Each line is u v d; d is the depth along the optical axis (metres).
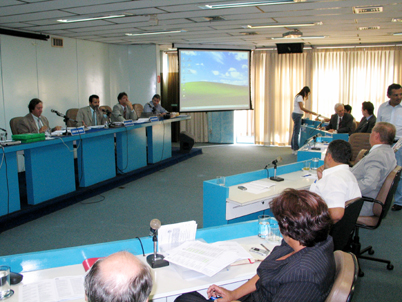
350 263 1.28
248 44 8.55
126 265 0.95
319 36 7.10
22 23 5.34
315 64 8.76
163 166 6.68
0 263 1.62
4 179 3.66
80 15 4.79
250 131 9.55
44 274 1.63
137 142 5.99
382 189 2.75
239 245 1.88
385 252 3.17
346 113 6.42
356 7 4.36
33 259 1.67
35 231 3.63
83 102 7.39
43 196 4.16
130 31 6.27
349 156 2.33
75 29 5.96
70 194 4.51
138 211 4.27
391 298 2.44
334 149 2.33
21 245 3.30
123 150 5.62
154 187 5.36
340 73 8.60
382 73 8.36
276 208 1.32
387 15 4.87
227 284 1.71
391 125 2.92
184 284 1.54
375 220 2.80
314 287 1.18
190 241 1.82
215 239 2.00
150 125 6.17
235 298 1.54
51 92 6.61
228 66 8.72
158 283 1.54
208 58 8.50
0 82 5.64
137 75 8.38
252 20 5.27
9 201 3.74
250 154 8.12
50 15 4.77
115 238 3.48
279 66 8.98
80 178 4.85
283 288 1.21
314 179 3.38
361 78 8.51
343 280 1.20
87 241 3.40
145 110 7.23
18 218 3.77
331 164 2.38
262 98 9.27
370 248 3.07
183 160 7.40
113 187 5.29
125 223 3.87
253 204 2.97
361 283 2.64
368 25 5.72
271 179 3.35
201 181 5.71
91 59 7.55
